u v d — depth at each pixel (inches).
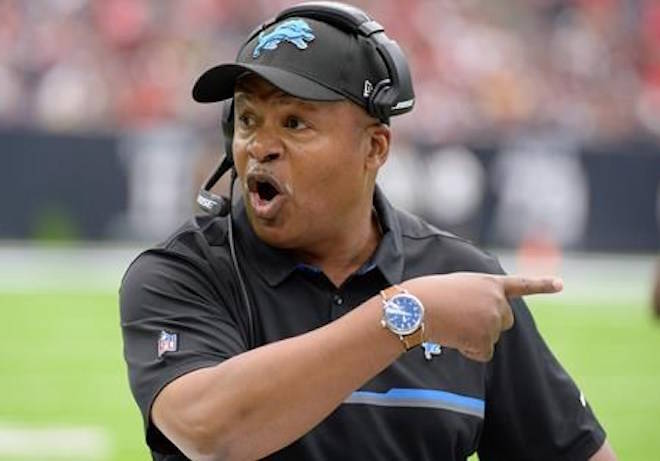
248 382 365.4
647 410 1450.5
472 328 374.6
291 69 403.9
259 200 413.1
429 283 376.2
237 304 422.3
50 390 1472.7
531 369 453.7
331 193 414.3
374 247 444.1
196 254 423.2
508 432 457.7
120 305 419.5
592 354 1750.7
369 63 412.8
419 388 426.9
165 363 395.5
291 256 430.6
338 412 418.6
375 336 368.5
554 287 382.9
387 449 422.3
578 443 458.9
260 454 374.3
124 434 1311.5
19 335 1752.0
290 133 407.5
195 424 371.2
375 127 420.8
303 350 366.0
